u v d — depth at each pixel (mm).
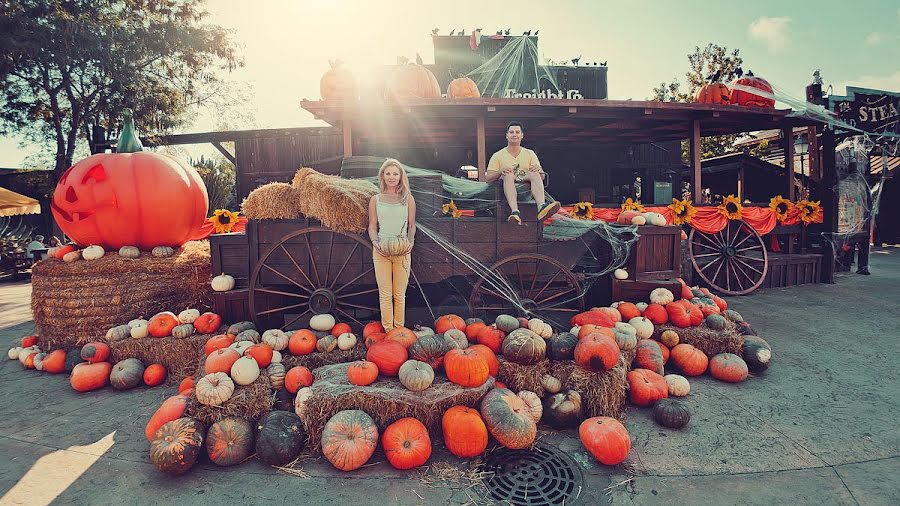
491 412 2861
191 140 11797
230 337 3873
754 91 8734
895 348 4633
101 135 17469
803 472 2561
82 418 3342
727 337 4105
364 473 2623
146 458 2787
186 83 17906
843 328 5363
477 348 3314
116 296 4488
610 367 3221
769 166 11797
